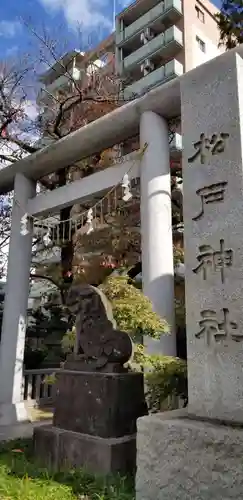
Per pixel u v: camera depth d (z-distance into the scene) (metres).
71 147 8.37
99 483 3.92
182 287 8.48
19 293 8.71
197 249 3.83
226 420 3.28
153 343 5.99
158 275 6.30
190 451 3.17
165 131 7.09
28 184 9.45
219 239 3.69
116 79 13.83
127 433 4.54
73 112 12.11
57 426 4.99
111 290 5.56
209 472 3.03
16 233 9.08
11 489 3.77
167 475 3.27
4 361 8.34
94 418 4.58
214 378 3.44
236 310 3.43
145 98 6.94
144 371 5.47
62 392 5.09
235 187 3.68
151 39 20.05
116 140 8.02
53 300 15.09
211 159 3.92
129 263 10.30
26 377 9.82
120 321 5.11
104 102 11.88
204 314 3.64
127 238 10.77
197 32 20.33
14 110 11.28
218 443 3.02
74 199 8.19
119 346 4.74
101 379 4.64
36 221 9.37
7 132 11.33
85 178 8.08
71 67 13.58
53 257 15.01
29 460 4.88
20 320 8.59
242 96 3.91
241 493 2.82
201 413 3.46
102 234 11.09
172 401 5.59
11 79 11.30
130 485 3.91
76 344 5.23
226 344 3.42
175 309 6.82
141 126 7.08
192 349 3.66
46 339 12.45
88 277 10.62
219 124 3.94
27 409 8.49
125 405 4.59
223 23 9.09
